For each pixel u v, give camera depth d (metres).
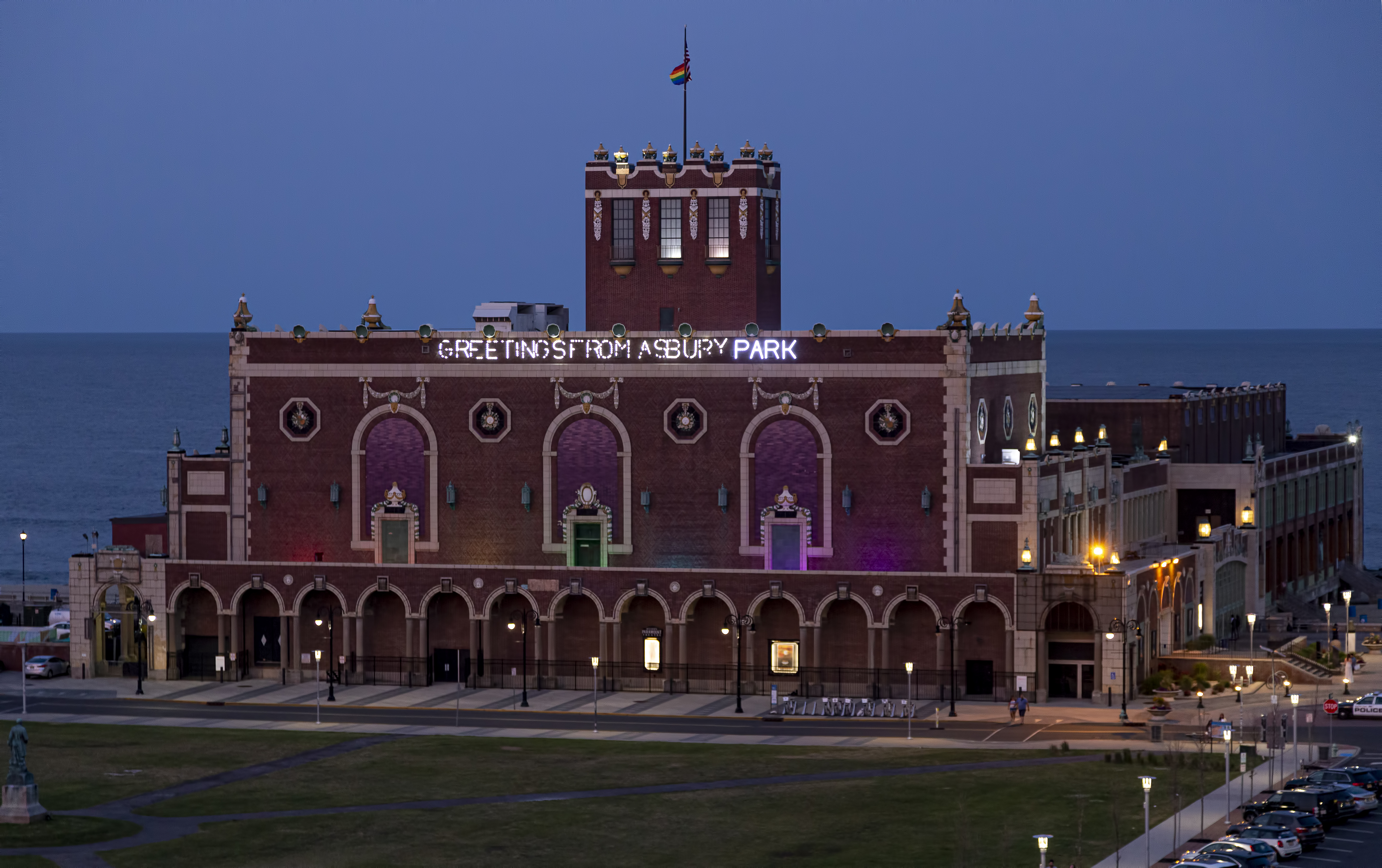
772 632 141.38
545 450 148.50
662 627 143.00
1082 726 128.75
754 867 94.50
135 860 96.00
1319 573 197.75
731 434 145.38
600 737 127.31
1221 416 194.88
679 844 99.00
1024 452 147.62
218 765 118.56
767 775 114.94
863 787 111.38
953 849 97.25
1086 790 109.38
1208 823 101.50
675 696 141.62
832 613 140.25
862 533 143.00
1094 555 139.38
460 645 146.88
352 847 98.56
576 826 102.69
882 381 142.25
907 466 142.00
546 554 148.88
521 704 138.50
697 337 145.62
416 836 100.75
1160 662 144.50
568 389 148.00
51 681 150.00
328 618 148.25
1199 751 116.19
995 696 137.75
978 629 138.12
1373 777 107.00
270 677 150.00
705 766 117.62
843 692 140.00
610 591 142.50
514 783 113.00
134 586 150.50
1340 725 128.00
